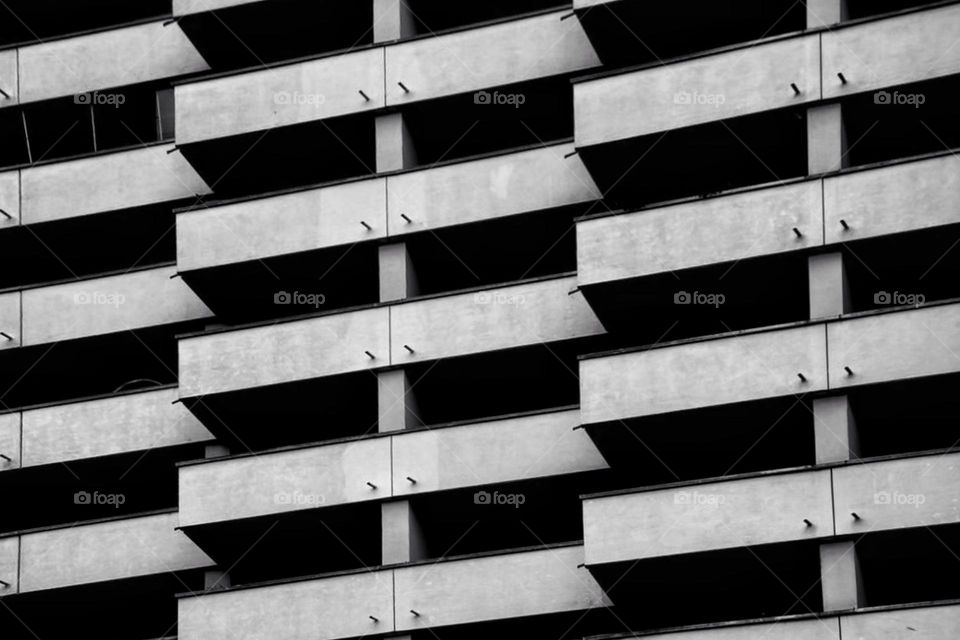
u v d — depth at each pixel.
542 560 44.59
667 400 43.81
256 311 49.41
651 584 43.97
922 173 43.59
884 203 43.59
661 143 45.56
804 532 42.28
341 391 47.19
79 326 49.75
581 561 44.44
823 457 42.81
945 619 40.91
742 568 43.41
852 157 46.16
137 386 51.25
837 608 41.84
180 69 51.09
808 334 43.38
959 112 44.69
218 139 48.69
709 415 43.78
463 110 48.06
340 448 46.22
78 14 53.22
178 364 48.56
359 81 48.28
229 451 48.56
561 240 47.47
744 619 44.12
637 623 45.50
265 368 47.06
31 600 48.50
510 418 45.59
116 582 47.94
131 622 49.78
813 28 44.88
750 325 46.22
